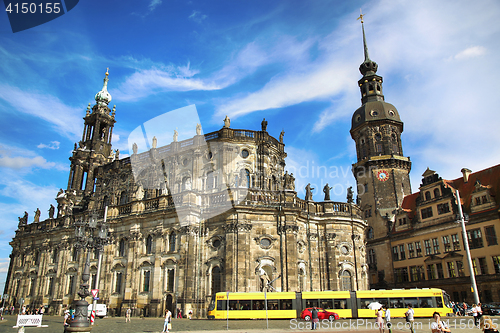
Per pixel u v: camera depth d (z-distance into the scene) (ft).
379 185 263.29
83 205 247.09
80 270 195.72
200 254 156.15
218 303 134.92
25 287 229.45
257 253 151.53
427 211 226.58
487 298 182.80
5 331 114.01
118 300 173.06
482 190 195.42
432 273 215.31
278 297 134.10
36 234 233.96
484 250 187.93
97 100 277.44
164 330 94.53
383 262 250.16
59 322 149.38
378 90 294.25
